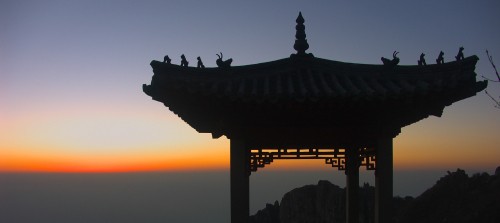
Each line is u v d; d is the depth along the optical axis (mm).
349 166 9867
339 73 8734
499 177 22016
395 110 8109
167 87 7277
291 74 8695
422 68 8328
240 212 8258
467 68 7781
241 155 8406
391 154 8414
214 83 8031
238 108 7902
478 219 19562
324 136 8586
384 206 8305
